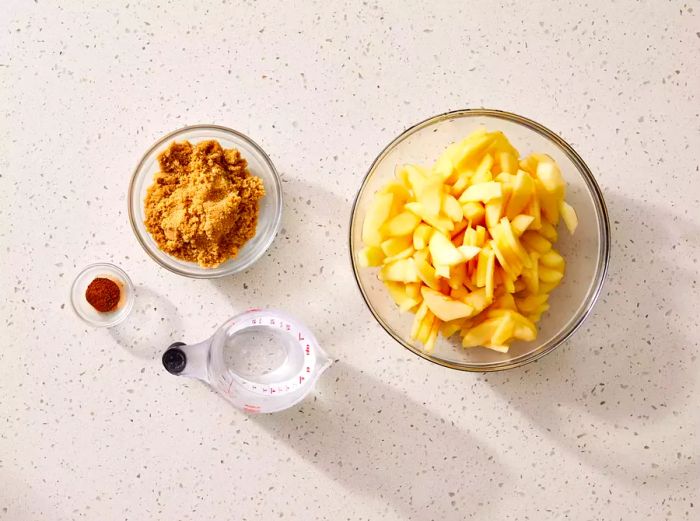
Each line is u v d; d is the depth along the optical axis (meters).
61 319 0.62
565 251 0.58
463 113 0.54
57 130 0.61
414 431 0.62
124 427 0.62
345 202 0.61
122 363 0.62
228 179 0.58
